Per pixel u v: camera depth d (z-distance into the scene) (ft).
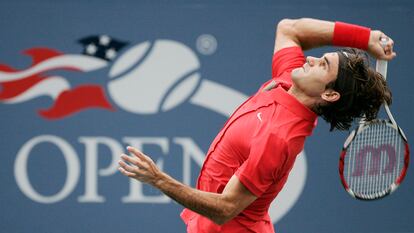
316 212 80.28
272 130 49.73
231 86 79.30
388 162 56.44
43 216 78.18
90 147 78.28
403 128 80.94
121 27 78.59
